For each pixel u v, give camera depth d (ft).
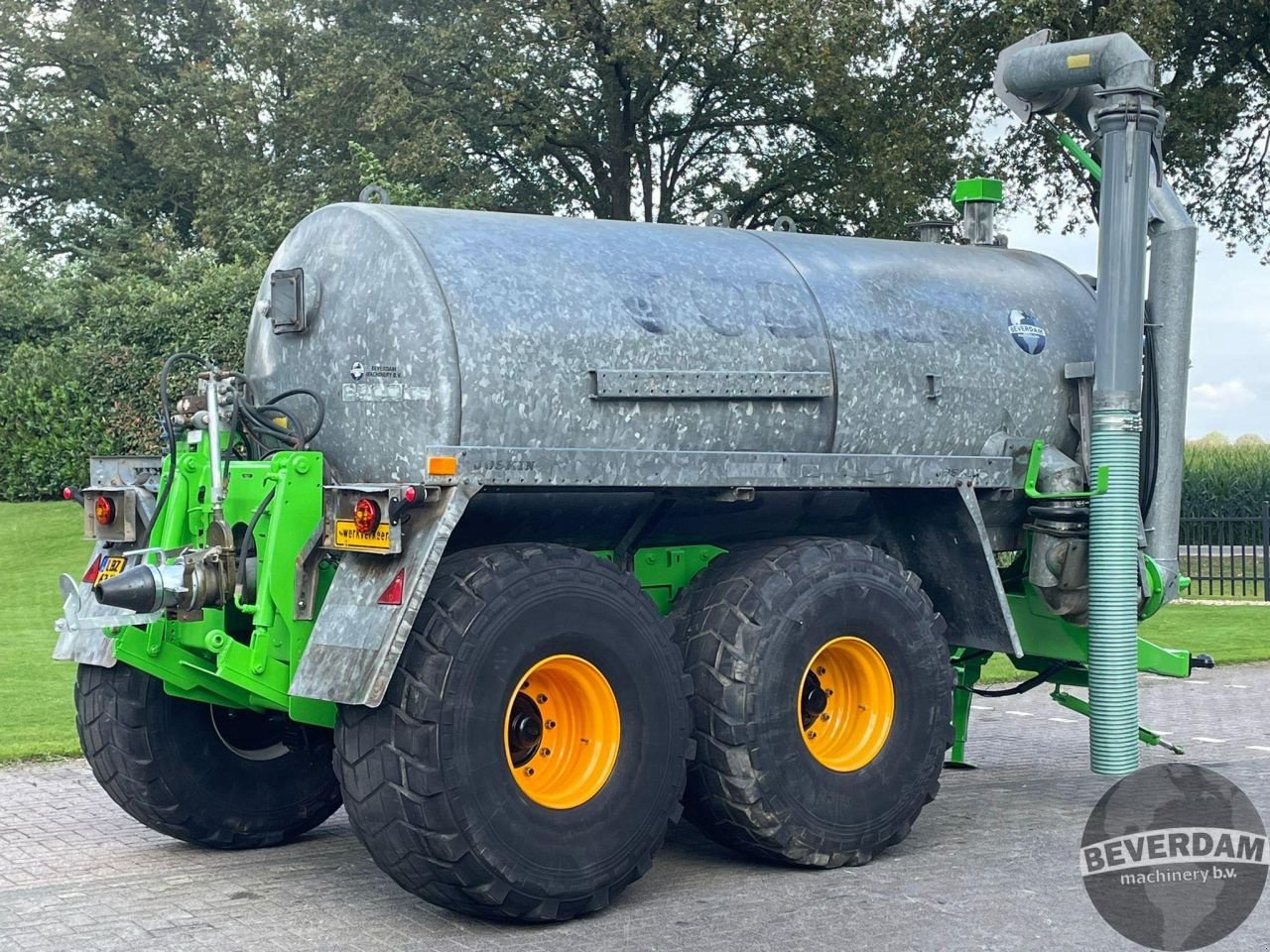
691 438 18.58
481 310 17.26
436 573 16.42
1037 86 23.40
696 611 18.78
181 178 140.77
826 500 21.15
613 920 16.49
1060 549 22.48
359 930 16.12
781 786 18.15
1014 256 23.88
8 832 21.45
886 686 19.31
